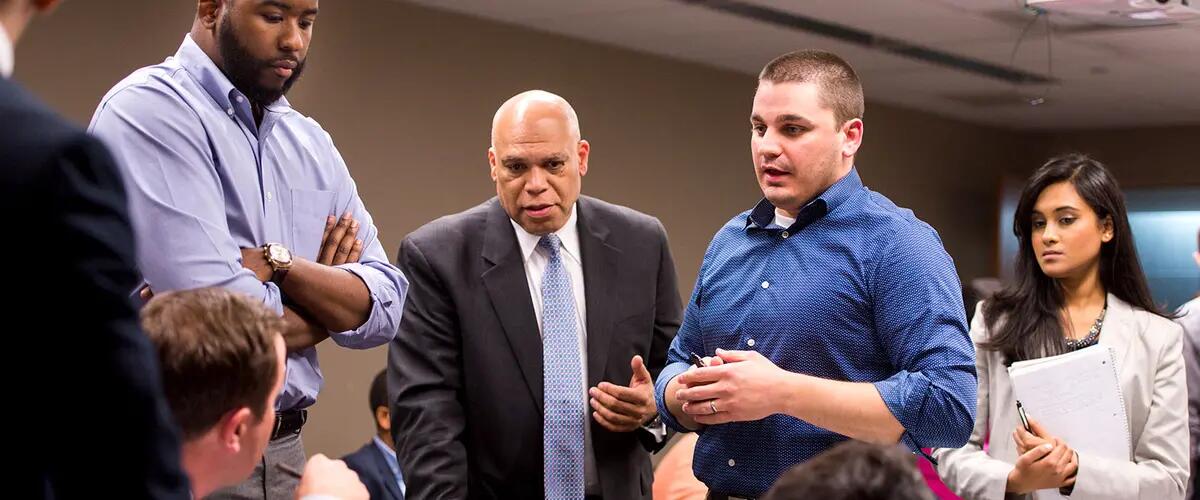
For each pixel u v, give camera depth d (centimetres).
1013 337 294
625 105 752
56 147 109
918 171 995
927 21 684
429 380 268
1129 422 283
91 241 109
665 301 291
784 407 206
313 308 224
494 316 270
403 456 267
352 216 246
